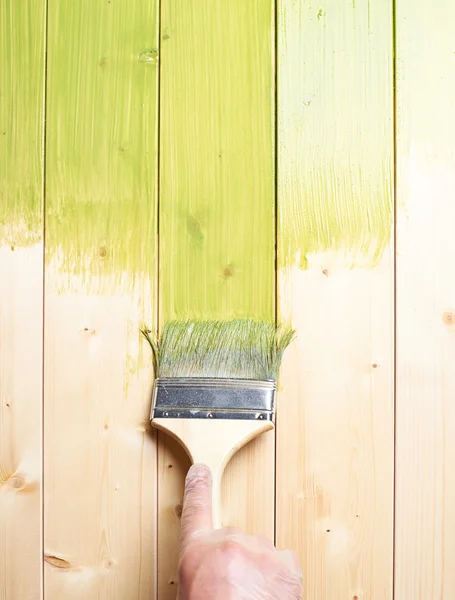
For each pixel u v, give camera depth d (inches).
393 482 28.5
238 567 20.0
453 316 28.7
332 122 29.1
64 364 29.4
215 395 27.1
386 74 29.1
